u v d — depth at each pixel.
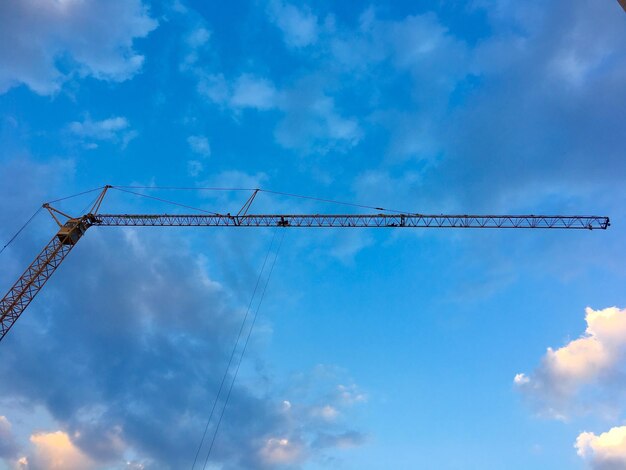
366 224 117.75
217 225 119.56
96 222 117.69
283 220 118.50
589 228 113.94
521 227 115.94
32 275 106.62
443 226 116.88
